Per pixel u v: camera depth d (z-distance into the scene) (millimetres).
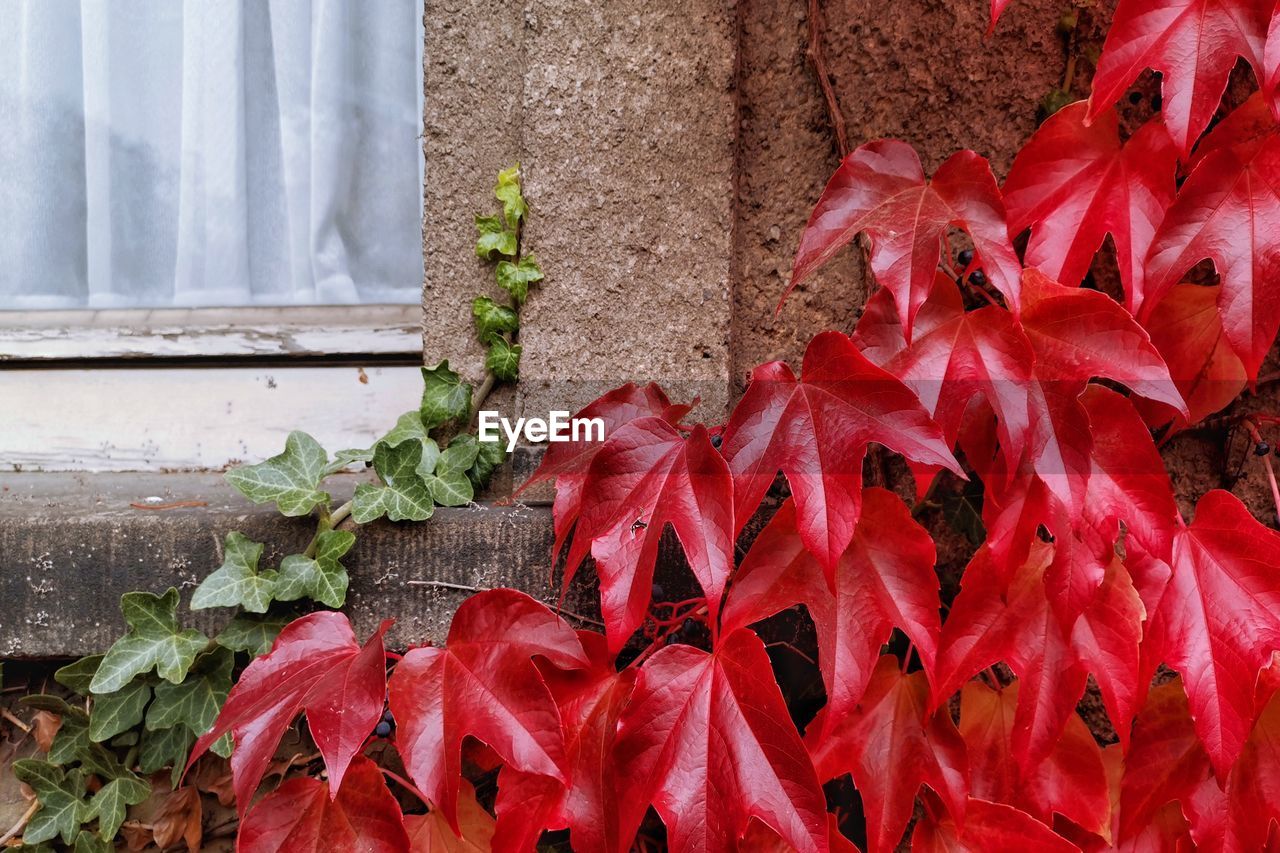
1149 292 807
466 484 1106
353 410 1423
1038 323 781
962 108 1061
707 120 1083
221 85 1431
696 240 1091
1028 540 792
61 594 1062
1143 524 782
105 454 1407
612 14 1084
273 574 1023
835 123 1066
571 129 1101
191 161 1440
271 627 1045
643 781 759
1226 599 797
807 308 1118
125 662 1013
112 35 1433
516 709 780
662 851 1063
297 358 1431
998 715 934
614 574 746
